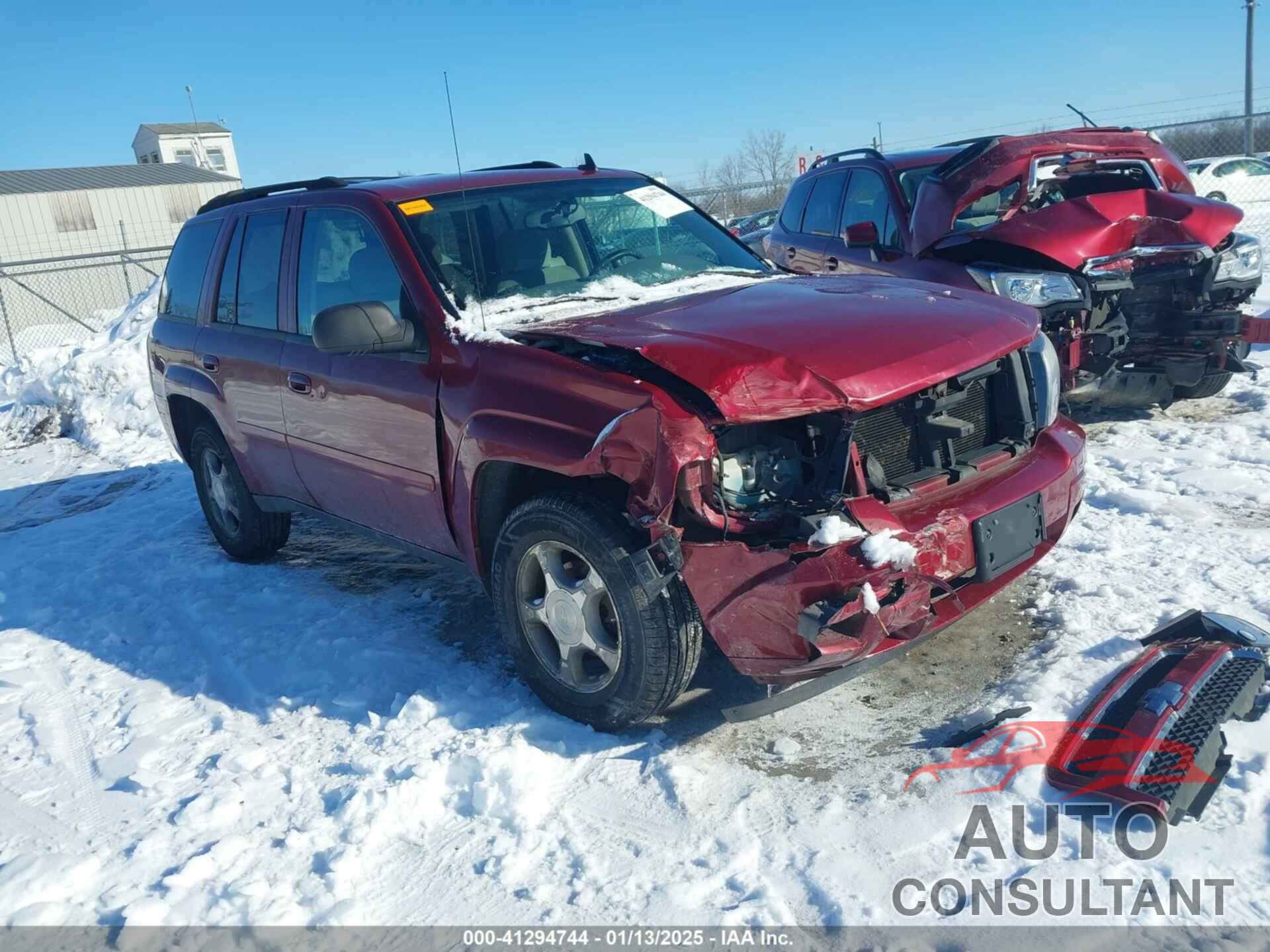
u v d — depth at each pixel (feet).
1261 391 22.25
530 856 9.14
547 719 11.28
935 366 10.32
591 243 14.17
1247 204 57.57
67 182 123.03
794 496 9.89
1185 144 70.18
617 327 11.13
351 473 13.99
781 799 9.48
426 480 12.47
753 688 11.61
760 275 14.56
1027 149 20.93
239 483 17.49
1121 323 19.88
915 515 10.04
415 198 13.62
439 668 13.03
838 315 11.15
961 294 12.59
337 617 15.16
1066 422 12.37
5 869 9.55
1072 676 10.85
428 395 12.05
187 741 12.01
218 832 10.02
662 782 9.95
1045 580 13.58
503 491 11.64
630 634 10.27
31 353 42.63
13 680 14.25
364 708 12.23
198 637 15.10
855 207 25.79
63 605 17.25
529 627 11.51
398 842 9.61
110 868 9.59
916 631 9.76
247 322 16.10
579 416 10.27
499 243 13.38
